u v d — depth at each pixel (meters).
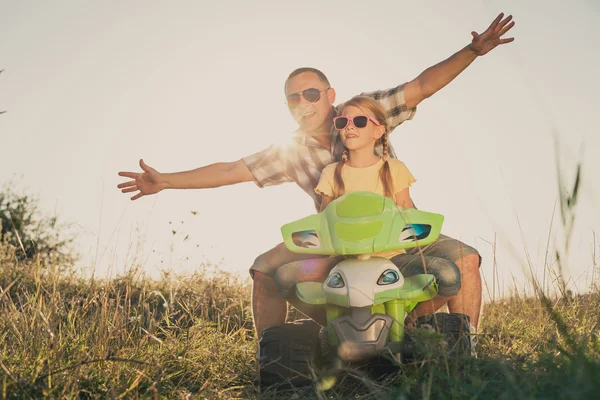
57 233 7.11
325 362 4.30
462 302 4.38
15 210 10.04
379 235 3.97
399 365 3.60
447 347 3.59
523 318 5.51
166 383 4.07
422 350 3.44
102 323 4.60
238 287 7.73
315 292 4.02
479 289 4.54
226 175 5.65
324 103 5.78
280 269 4.27
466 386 3.10
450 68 5.45
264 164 5.66
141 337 4.98
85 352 4.17
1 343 4.46
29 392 3.45
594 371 2.51
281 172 5.70
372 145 4.76
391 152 5.28
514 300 5.95
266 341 4.09
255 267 4.71
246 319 6.64
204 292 7.01
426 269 4.06
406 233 4.01
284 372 4.00
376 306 3.90
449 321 4.04
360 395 3.91
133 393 3.78
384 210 4.06
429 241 3.99
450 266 4.11
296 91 5.76
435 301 4.27
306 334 4.12
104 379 3.95
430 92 5.52
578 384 2.59
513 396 2.93
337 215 4.07
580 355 2.61
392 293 3.84
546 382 3.04
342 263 4.00
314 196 5.61
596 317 5.09
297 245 4.09
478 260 4.58
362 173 4.66
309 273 4.20
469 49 5.37
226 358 4.92
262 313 4.71
